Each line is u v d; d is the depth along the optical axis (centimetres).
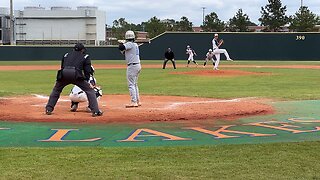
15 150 717
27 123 984
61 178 567
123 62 4838
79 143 786
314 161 646
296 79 2372
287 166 620
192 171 597
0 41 7900
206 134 870
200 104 1290
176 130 912
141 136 851
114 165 628
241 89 1839
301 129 923
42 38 8181
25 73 3028
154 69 3412
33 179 562
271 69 3362
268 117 1083
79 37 8194
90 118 1040
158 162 645
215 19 9569
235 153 697
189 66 3938
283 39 5150
